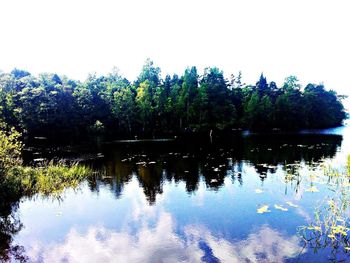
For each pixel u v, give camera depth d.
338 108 66.06
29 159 23.97
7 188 12.97
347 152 24.22
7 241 9.02
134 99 52.62
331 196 12.20
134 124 49.84
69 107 41.97
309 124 59.66
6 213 11.49
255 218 10.07
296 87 61.34
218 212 10.79
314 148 26.95
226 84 61.28
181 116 51.03
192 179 15.89
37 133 38.69
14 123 38.78
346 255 7.41
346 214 10.05
